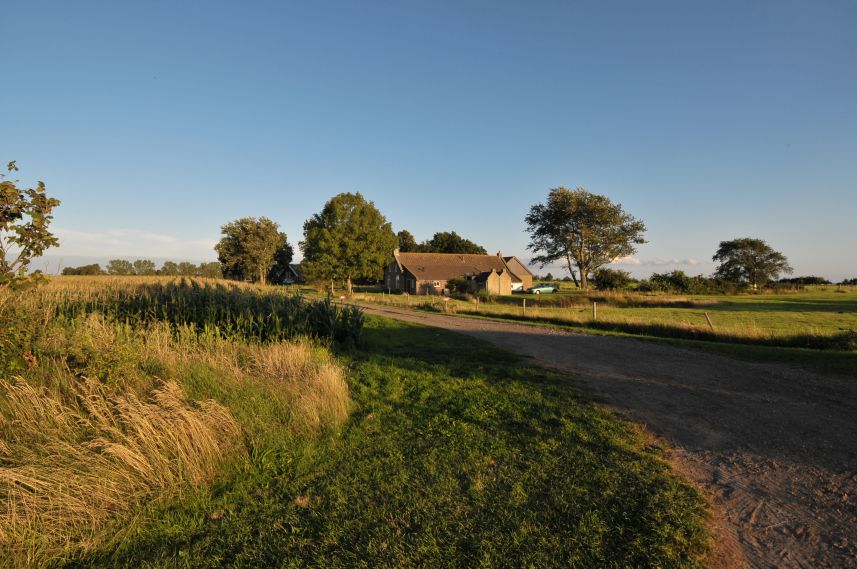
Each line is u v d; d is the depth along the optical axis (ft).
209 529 13.16
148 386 20.99
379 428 21.27
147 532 12.92
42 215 16.72
